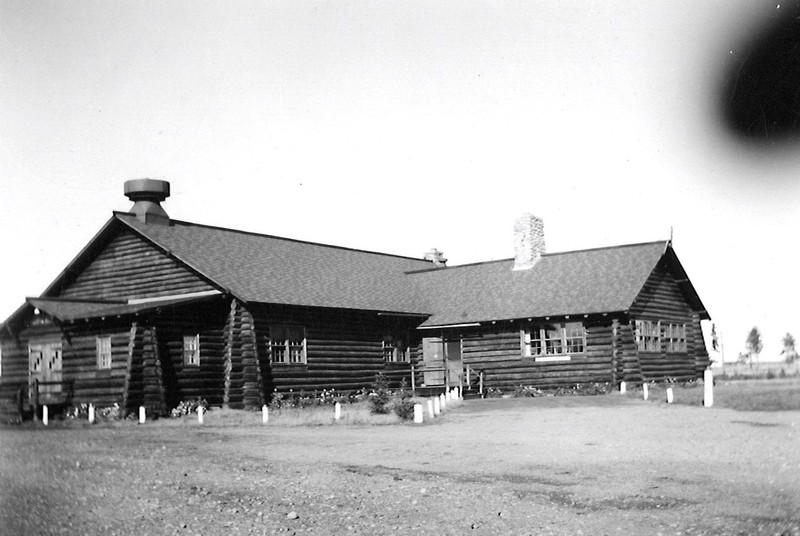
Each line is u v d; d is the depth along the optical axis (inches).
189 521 411.8
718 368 1134.4
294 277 1352.1
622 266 1386.6
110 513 427.2
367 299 1413.6
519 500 432.5
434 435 732.7
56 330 1159.6
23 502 451.2
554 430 724.7
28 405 1090.1
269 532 390.0
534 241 1551.4
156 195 1294.3
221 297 1150.3
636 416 800.3
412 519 405.4
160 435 796.6
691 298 1499.8
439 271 1663.4
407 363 1478.8
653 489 440.5
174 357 1096.8
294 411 1062.4
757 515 381.4
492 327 1411.2
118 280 1258.6
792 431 615.5
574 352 1328.7
